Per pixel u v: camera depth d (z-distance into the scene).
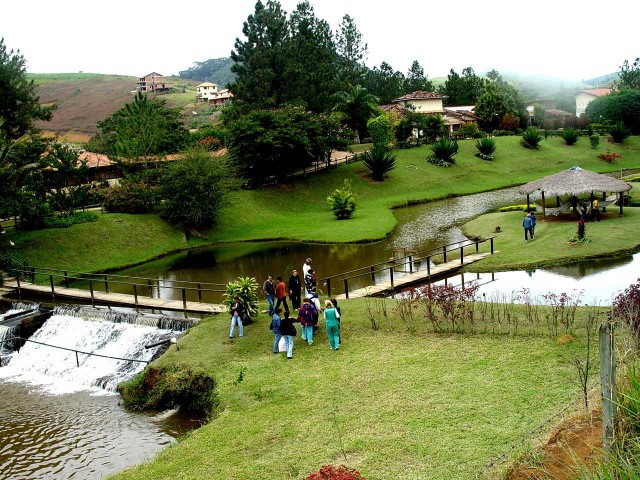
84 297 26.66
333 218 46.81
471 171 65.56
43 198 37.41
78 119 141.88
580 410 10.63
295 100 62.31
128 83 176.50
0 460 14.41
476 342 16.17
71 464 13.95
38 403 18.22
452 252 31.45
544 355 14.54
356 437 11.80
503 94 95.56
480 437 10.96
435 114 82.88
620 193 35.09
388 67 108.69
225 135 58.00
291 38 69.38
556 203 41.34
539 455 8.52
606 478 5.49
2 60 37.22
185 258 37.78
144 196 42.94
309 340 17.88
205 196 42.12
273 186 54.72
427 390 13.52
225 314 22.00
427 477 9.88
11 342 23.50
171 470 11.61
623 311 14.25
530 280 24.36
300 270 30.98
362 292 24.16
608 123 85.62
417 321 18.55
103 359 21.06
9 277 31.55
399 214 48.97
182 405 16.67
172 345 19.31
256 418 13.48
